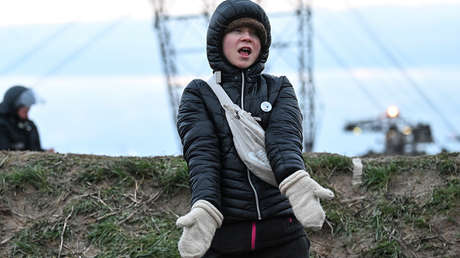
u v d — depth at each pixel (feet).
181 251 8.98
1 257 13.93
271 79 10.55
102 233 14.46
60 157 16.93
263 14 10.42
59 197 15.55
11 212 15.10
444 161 15.93
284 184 9.28
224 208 9.65
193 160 9.64
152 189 15.89
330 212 15.01
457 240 13.85
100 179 16.08
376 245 14.08
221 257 9.81
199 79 10.46
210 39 10.30
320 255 14.07
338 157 16.56
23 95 21.70
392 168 16.01
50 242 14.37
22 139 21.84
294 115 10.12
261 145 9.86
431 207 14.75
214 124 10.00
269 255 9.80
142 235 14.53
